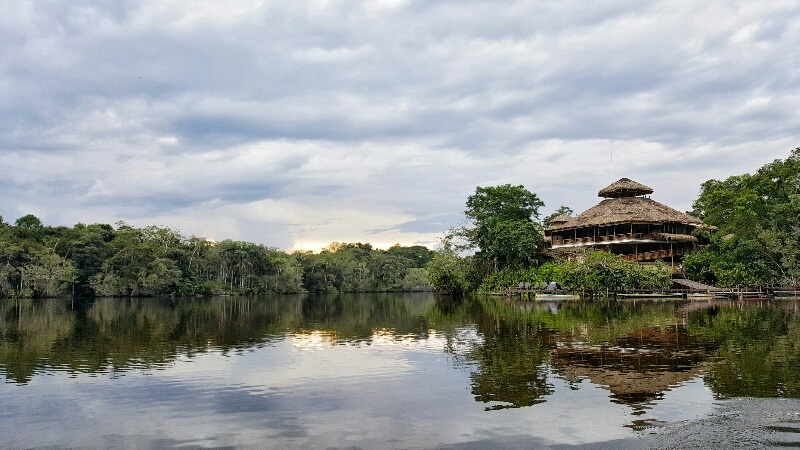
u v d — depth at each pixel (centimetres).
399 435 1207
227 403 1488
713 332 2789
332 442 1169
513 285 7231
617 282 6012
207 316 4691
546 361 2033
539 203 8856
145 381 1777
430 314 4544
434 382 1711
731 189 6994
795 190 6238
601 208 8244
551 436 1188
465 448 1123
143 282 9575
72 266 9144
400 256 15000
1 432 1260
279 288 12006
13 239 9019
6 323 3969
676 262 7594
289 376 1834
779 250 5778
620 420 1288
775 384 1609
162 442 1188
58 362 2153
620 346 2359
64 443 1189
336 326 3578
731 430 1206
